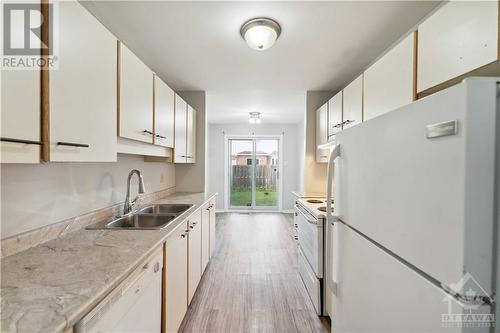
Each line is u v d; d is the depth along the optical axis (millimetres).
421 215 623
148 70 1737
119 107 1347
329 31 1771
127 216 1824
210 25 1717
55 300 699
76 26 1012
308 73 2605
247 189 6258
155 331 1230
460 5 987
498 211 510
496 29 842
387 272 765
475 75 990
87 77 1082
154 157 2344
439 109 571
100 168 1668
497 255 509
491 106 511
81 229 1441
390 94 1470
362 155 942
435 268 578
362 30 1753
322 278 1920
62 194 1317
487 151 510
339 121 2357
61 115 930
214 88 3156
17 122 760
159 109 1950
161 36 1866
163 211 2381
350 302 1040
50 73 881
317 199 2713
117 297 864
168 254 1398
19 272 876
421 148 625
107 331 802
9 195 1028
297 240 2836
